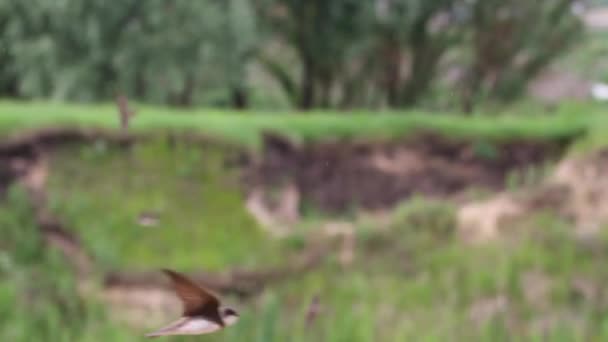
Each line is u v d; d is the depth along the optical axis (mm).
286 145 49344
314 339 25875
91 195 41375
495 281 33125
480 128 54250
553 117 60656
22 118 44156
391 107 74438
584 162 45625
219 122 47438
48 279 32844
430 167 51938
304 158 49781
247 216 42844
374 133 52125
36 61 59375
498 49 70500
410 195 50469
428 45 72750
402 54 72688
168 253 39312
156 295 36156
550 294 32406
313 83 75438
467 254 37250
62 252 38156
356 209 49344
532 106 73500
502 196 44969
